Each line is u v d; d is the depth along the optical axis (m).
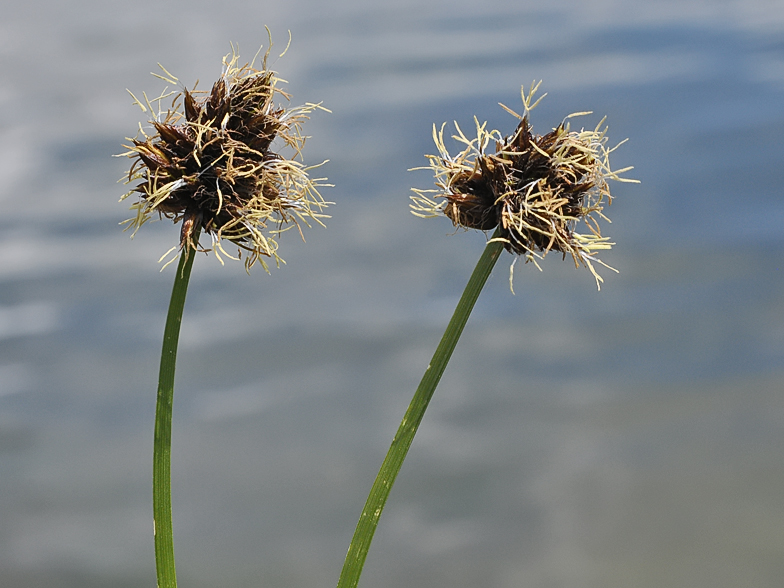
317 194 0.23
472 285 0.22
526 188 0.22
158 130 0.22
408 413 0.21
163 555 0.22
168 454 0.22
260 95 0.22
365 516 0.21
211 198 0.22
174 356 0.22
